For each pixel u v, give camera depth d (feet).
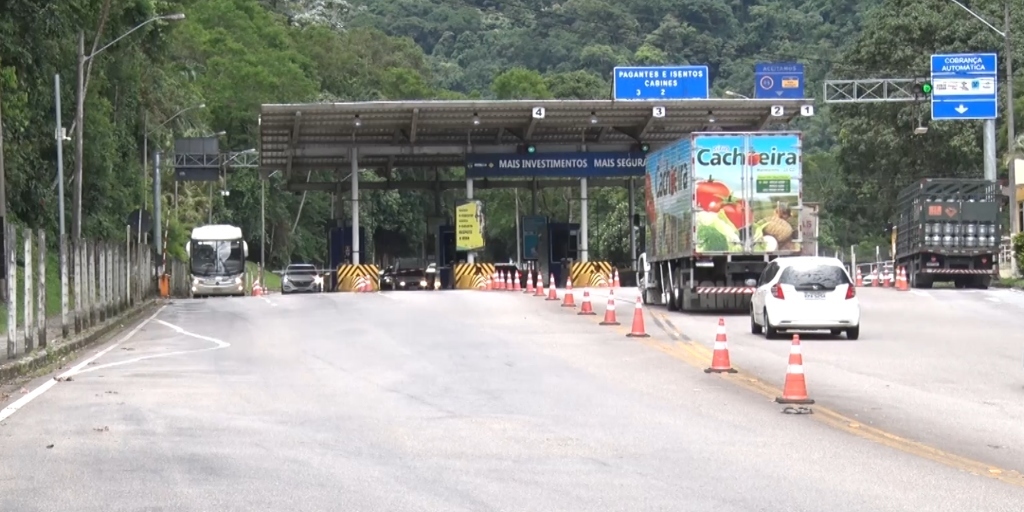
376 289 179.73
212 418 48.01
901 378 60.64
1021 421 46.65
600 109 176.65
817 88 335.88
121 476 35.81
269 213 314.35
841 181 251.80
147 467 37.24
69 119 149.48
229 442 42.04
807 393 54.60
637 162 193.26
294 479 35.27
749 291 104.99
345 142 188.55
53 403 52.75
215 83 291.79
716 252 104.17
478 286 181.57
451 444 41.52
